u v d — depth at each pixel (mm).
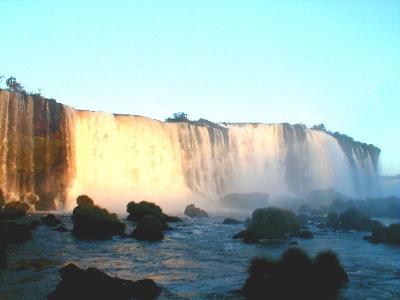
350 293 12531
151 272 14875
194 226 32750
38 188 44406
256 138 71750
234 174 67812
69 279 11156
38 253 17516
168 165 58750
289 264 13055
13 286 11984
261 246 22438
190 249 20734
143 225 23797
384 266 17344
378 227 26734
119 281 11844
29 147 44531
